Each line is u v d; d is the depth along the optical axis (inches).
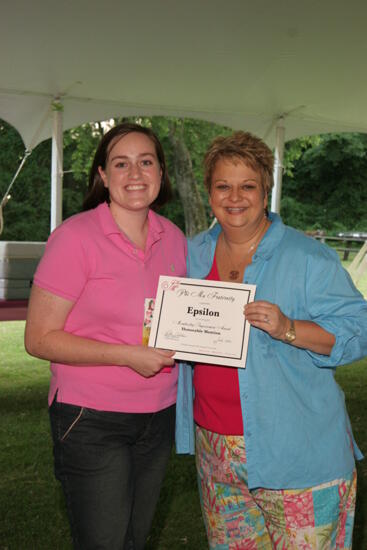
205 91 308.8
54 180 321.4
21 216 949.8
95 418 78.9
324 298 75.2
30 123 323.3
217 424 80.6
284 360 76.5
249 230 80.7
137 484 85.0
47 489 143.3
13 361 271.3
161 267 83.5
